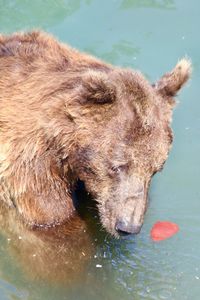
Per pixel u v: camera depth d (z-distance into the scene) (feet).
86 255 42.80
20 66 44.06
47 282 41.16
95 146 39.70
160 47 60.44
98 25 62.95
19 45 45.39
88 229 44.21
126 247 43.39
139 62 58.49
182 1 65.31
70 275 41.65
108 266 42.14
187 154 51.72
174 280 41.34
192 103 55.52
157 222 45.42
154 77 56.70
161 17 64.34
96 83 38.42
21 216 44.32
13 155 42.09
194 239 44.29
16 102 42.65
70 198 44.32
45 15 64.03
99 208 40.65
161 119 39.88
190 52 59.77
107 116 39.42
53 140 40.88
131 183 39.01
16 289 40.57
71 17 63.87
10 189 43.47
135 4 65.36
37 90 42.37
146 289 40.75
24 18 63.16
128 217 38.68
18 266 42.50
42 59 44.14
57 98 41.09
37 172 41.91
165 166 50.90
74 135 40.11
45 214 43.32
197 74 57.57
